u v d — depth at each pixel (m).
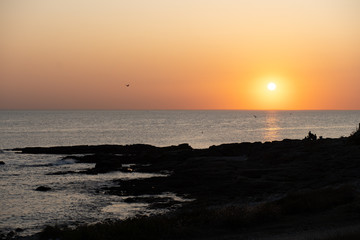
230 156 70.94
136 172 61.44
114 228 23.23
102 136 151.75
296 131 172.12
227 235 23.05
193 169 51.59
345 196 28.80
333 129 182.00
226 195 41.88
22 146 118.38
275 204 27.66
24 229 32.38
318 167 47.69
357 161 47.19
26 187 50.19
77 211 38.00
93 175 59.03
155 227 23.52
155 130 184.12
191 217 25.88
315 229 23.02
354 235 20.12
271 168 50.00
